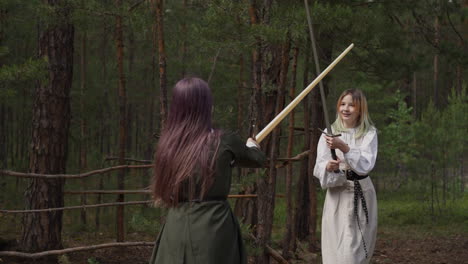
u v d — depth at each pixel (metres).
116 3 6.68
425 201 14.56
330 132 3.91
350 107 4.20
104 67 13.53
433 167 13.13
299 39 5.48
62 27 6.66
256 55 5.00
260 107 5.05
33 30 9.98
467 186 16.27
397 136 16.91
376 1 8.20
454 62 9.36
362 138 4.16
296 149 11.13
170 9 10.88
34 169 6.63
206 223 2.62
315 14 4.96
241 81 11.48
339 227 4.08
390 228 11.57
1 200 8.79
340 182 4.03
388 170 18.72
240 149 2.75
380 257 8.31
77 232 9.16
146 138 15.08
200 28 5.22
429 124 13.28
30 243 6.61
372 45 7.85
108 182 9.86
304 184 9.45
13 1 6.61
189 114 2.71
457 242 9.60
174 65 12.51
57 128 6.68
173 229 2.68
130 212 8.93
